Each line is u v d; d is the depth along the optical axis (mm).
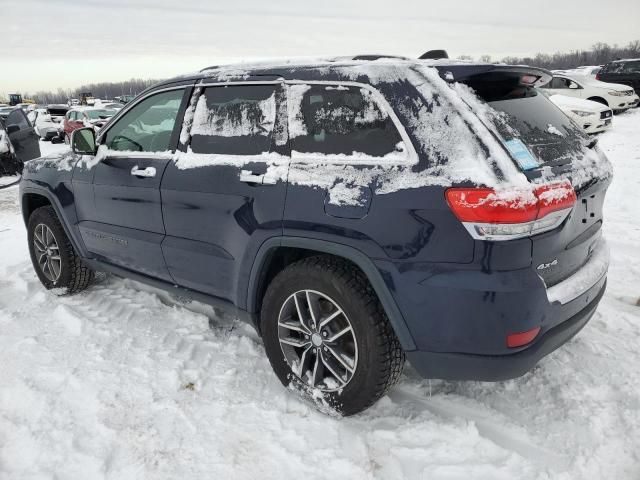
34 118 19266
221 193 2738
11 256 5145
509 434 2400
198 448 2332
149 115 3320
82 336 3340
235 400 2678
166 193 3033
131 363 3010
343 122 2387
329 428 2451
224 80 2898
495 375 2148
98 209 3562
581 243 2422
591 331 3275
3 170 9781
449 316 2088
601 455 2238
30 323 3551
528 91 2621
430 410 2584
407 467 2211
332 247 2312
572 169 2324
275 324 2627
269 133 2639
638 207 6262
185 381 2836
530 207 1972
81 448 2330
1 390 2758
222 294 2951
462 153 2049
